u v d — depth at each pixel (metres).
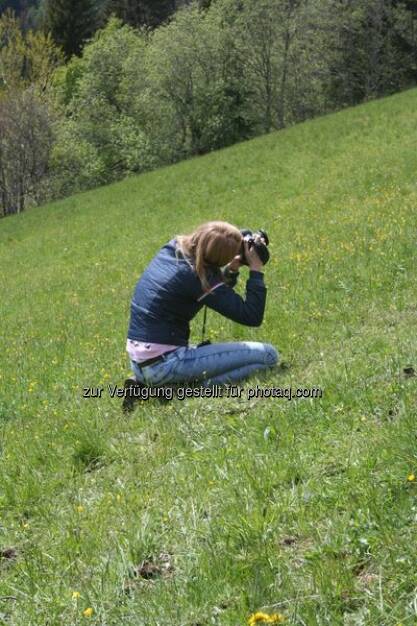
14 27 59.22
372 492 4.29
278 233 16.75
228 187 27.30
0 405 9.23
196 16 64.25
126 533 4.72
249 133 66.06
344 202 18.66
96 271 20.17
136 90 65.94
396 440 4.75
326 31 63.38
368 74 63.81
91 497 5.69
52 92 60.53
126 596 4.15
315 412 5.83
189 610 3.84
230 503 4.75
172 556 4.43
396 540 3.88
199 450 5.84
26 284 21.53
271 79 66.31
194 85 63.84
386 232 12.53
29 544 5.25
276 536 4.29
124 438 6.62
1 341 13.97
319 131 31.02
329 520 4.27
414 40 63.19
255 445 5.57
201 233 6.89
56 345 12.03
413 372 6.02
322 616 3.52
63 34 82.31
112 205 31.84
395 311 8.45
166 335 7.05
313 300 9.81
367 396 5.72
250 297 6.93
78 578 4.46
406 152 22.16
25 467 6.61
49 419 7.82
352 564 3.86
